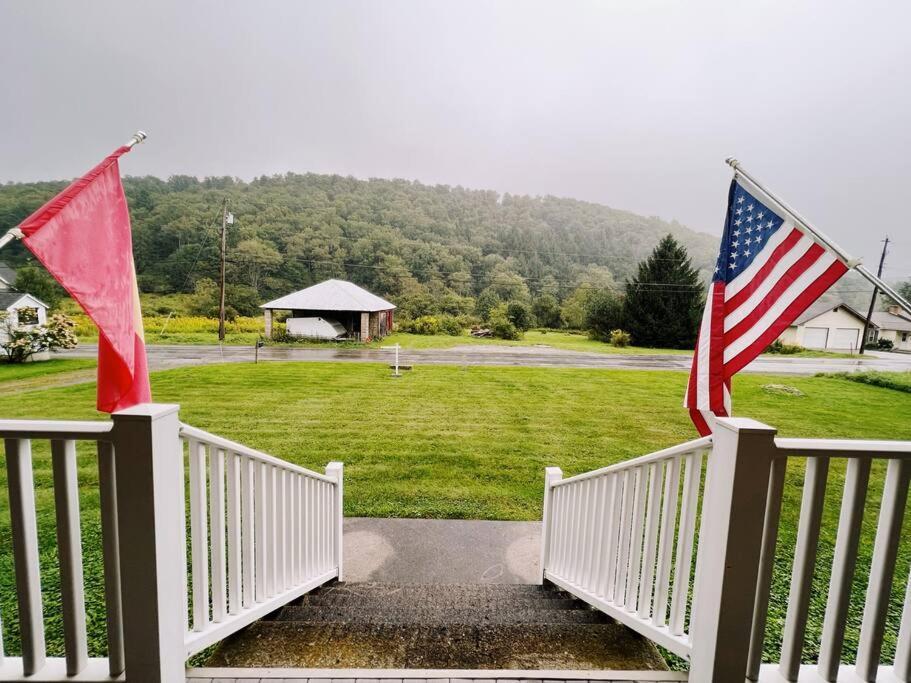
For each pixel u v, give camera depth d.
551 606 2.65
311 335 27.20
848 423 9.86
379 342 27.38
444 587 2.99
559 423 8.83
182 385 12.06
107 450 1.32
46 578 3.07
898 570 3.60
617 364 19.31
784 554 3.80
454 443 7.29
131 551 1.32
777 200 2.20
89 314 1.62
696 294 30.64
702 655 1.50
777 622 2.69
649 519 1.90
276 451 6.73
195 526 1.62
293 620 2.24
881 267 32.66
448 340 30.80
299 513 2.52
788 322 2.11
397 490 5.30
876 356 27.42
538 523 4.49
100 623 2.49
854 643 2.51
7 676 1.40
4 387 11.54
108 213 1.73
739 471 1.34
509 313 41.91
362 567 3.64
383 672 1.57
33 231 1.46
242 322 35.25
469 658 1.80
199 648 1.64
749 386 14.01
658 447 7.41
